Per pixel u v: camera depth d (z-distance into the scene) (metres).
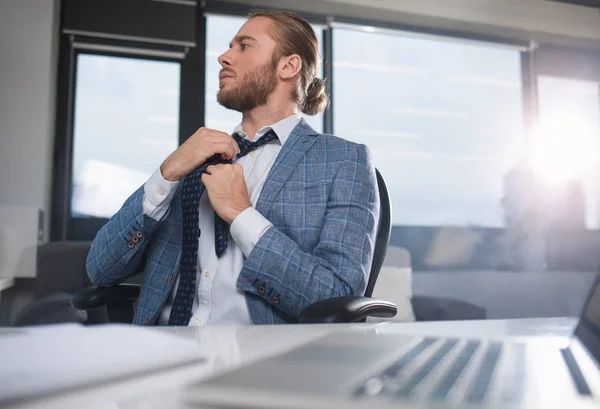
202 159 1.10
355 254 1.04
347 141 1.20
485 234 3.87
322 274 0.99
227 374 0.24
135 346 0.33
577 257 3.90
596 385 0.24
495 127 4.04
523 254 3.88
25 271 2.69
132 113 3.33
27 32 2.96
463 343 0.36
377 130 3.81
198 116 3.41
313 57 1.38
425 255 3.75
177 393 0.28
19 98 2.93
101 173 3.26
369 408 0.19
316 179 1.13
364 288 1.04
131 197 1.16
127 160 3.30
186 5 3.41
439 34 3.90
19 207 2.71
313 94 1.46
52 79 3.07
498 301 3.63
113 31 3.28
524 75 4.12
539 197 3.99
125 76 3.34
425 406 0.19
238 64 1.30
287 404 0.20
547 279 3.72
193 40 3.40
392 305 0.84
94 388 0.28
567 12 4.12
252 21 1.34
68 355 0.29
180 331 0.55
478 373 0.26
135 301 1.20
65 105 3.21
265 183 1.12
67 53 3.24
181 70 3.42
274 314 1.01
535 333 0.52
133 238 1.10
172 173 1.10
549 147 4.11
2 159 2.89
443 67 3.98
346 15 3.75
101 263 1.12
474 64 4.05
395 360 0.28
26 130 2.92
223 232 1.08
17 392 0.24
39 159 2.93
